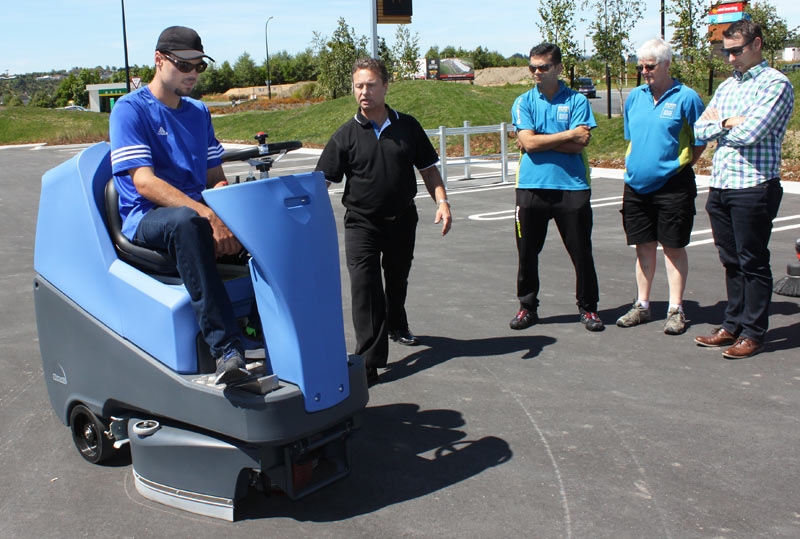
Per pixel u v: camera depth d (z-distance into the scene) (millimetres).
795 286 5637
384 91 4184
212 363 2859
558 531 2721
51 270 3322
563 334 5059
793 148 14188
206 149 3234
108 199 3080
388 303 4840
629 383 4145
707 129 4367
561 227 5039
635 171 4906
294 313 2678
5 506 3018
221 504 2850
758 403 3797
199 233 2686
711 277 6328
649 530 2709
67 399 3363
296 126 28578
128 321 2947
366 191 4234
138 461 3016
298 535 2744
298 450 2781
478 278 6684
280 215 2637
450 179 14523
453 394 4102
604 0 21922
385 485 3117
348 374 2887
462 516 2848
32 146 30750
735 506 2855
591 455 3314
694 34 19734
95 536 2770
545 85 4906
